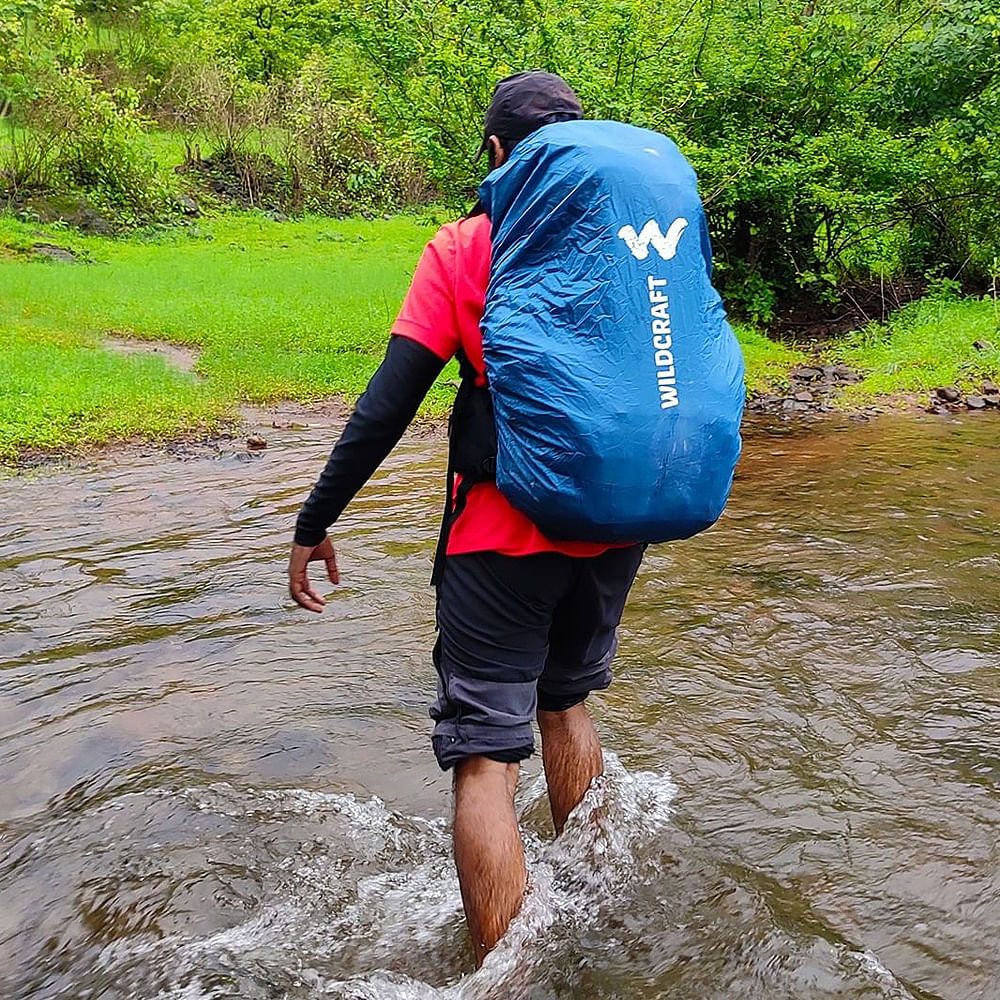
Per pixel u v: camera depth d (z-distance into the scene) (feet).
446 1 38.14
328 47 110.42
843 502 21.42
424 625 15.05
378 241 73.26
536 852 9.82
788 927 8.88
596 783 9.69
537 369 7.16
